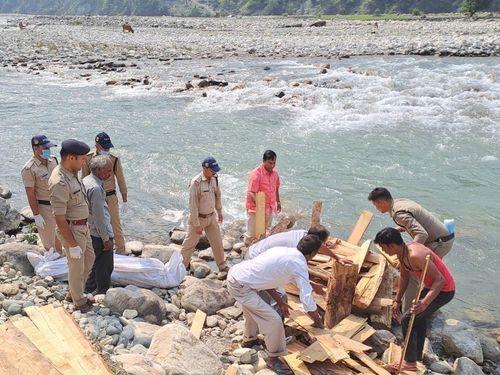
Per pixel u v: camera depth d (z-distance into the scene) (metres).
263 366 6.03
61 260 7.86
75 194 6.45
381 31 53.03
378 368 5.86
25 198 11.88
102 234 7.15
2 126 17.66
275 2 158.12
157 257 8.69
